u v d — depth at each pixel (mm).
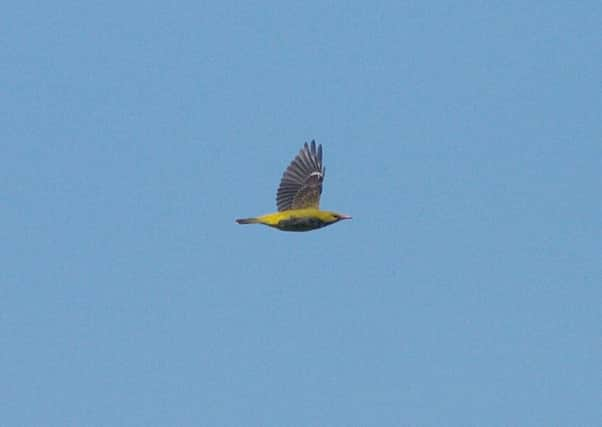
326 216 29031
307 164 30328
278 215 28844
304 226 28891
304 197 29859
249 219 28875
